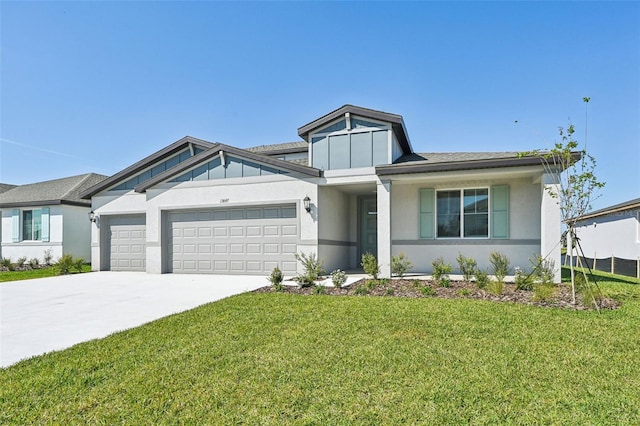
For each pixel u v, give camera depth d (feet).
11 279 43.27
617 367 12.57
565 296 24.97
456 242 40.09
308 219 39.37
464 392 10.80
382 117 39.34
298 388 11.25
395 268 36.42
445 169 34.55
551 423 9.19
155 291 30.78
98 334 17.70
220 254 43.19
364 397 10.61
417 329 17.08
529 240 37.70
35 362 13.78
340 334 16.56
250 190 41.70
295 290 29.12
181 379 12.00
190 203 44.09
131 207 51.37
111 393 11.10
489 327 17.19
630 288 29.48
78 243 65.92
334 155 41.29
